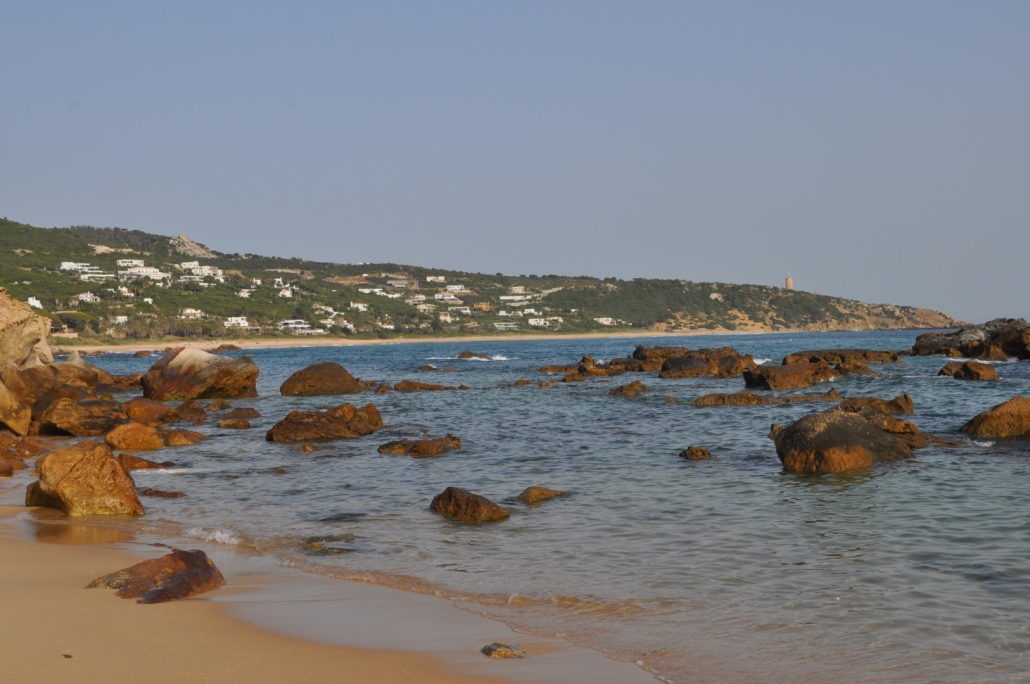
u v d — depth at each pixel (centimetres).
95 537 1381
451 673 786
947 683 783
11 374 3256
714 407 3538
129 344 16550
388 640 880
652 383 5084
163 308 19812
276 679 755
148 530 1443
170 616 937
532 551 1288
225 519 1537
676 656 848
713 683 780
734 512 1546
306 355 12619
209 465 2197
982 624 938
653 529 1423
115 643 838
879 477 1850
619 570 1176
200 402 4156
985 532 1352
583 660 833
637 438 2644
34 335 4334
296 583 1111
